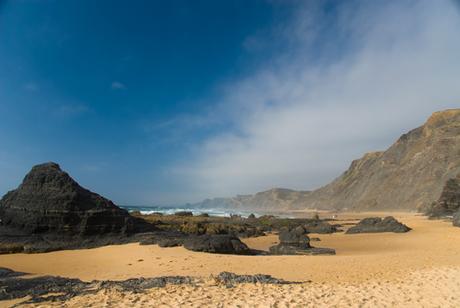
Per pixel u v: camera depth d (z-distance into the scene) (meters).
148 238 24.84
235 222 54.75
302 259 18.47
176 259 18.41
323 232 41.50
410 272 13.39
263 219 61.50
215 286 11.21
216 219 60.56
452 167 88.88
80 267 17.42
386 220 38.28
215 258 18.64
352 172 165.50
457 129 102.44
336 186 168.38
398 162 119.31
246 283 11.58
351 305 9.02
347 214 101.88
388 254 20.03
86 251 22.33
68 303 9.38
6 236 23.88
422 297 9.66
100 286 11.21
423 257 17.75
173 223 41.47
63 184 27.33
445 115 114.00
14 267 17.52
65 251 22.38
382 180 117.75
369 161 157.00
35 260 19.53
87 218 26.23
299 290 10.65
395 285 11.15
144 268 16.62
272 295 10.02
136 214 49.09
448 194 55.44
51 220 25.70
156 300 9.54
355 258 18.42
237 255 20.16
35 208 26.09
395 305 9.00
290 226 51.19
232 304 9.09
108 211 27.44
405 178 105.62
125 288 10.89
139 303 9.24
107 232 26.88
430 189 89.38
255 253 22.86
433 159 98.81
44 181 27.52
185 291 10.54
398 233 34.81
